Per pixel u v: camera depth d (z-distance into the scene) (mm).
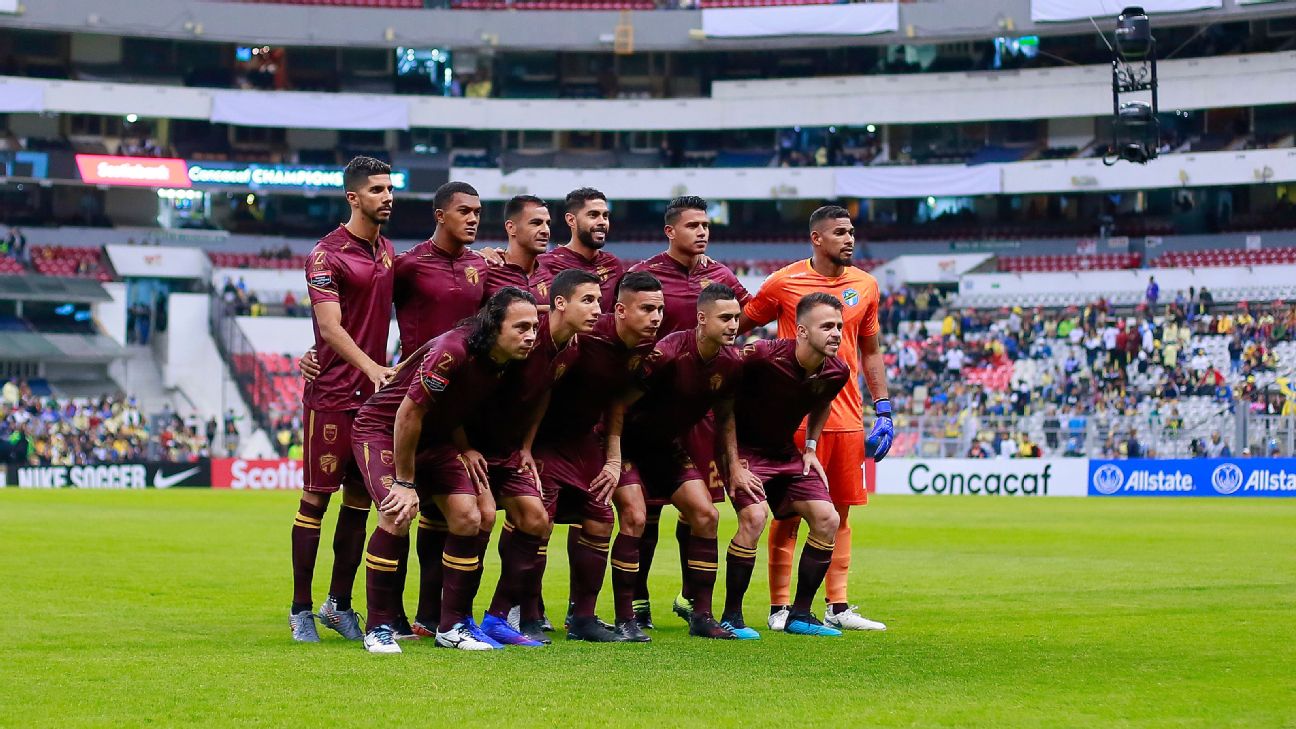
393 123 48500
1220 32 46750
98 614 9133
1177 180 45125
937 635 8070
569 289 7273
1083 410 35344
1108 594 10500
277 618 9023
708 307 7695
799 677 6332
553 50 49375
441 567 8047
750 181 48469
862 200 50344
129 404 38594
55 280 42312
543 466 7934
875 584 11391
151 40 49906
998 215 49406
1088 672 6527
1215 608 9453
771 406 8234
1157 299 40938
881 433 9141
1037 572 12453
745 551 8188
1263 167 44219
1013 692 5945
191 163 46625
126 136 49156
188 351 42375
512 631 7691
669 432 8078
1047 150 48344
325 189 47500
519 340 6910
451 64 50906
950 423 32031
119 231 47000
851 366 9094
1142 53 27016
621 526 8000
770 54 51062
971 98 47438
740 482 8141
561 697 5758
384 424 7430
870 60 50406
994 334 39469
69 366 41844
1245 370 35844
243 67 50562
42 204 48094
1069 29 45906
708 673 6445
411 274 8156
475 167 50000
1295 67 44156
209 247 47688
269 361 41938
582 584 7957
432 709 5477
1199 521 20406
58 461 35469
